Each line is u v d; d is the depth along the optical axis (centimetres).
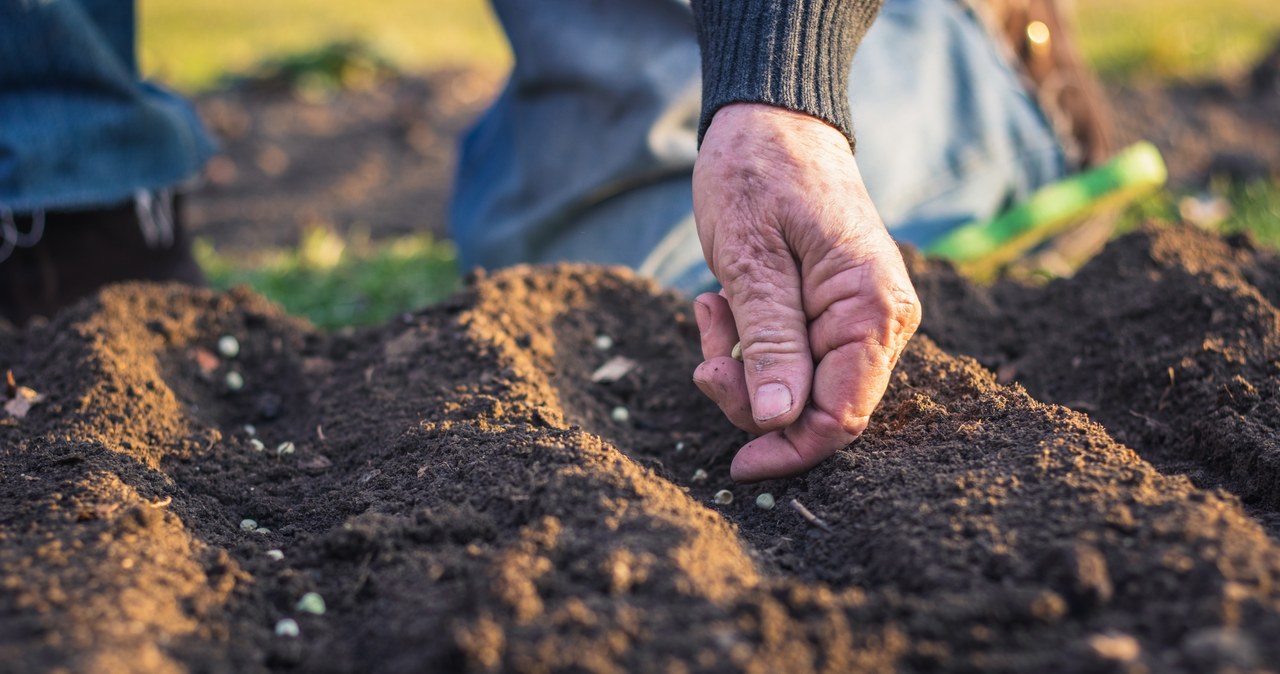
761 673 62
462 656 63
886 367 75
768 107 76
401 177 212
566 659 63
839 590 70
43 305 112
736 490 82
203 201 198
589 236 119
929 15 128
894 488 74
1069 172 137
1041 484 72
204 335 95
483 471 77
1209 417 82
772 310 75
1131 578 66
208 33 353
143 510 73
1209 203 167
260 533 78
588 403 90
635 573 67
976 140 126
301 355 96
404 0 441
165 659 64
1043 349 94
